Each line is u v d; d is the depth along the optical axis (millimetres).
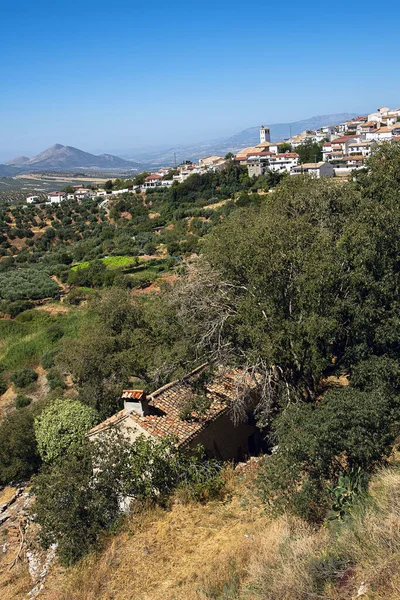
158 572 10680
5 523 19016
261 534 10648
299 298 14812
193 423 17375
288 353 14773
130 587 10422
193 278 18406
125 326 26422
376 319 14305
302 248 15719
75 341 27406
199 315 17906
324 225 18766
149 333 25609
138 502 13555
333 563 7672
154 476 14062
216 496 13945
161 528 12391
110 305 26984
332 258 14406
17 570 14898
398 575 6840
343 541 8242
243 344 17844
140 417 17000
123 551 11797
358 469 10672
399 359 14195
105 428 16656
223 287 17562
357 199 19250
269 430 19906
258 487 12094
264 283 15031
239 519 12375
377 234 14172
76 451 14703
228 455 18969
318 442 10664
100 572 11219
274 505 11367
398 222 14359
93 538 12688
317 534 9555
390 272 14094
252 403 20453
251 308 15250
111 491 13438
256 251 15258
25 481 23328
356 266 14320
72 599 10648
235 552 10180
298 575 7676
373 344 14555
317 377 15523
